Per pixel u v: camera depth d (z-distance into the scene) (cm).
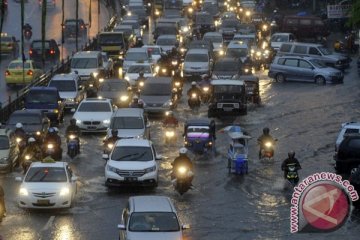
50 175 6525
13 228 5866
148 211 5191
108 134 8694
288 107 11106
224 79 11638
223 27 19412
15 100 10256
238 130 7862
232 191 7006
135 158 7169
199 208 6469
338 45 16625
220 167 7906
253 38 16612
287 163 7125
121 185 7056
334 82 13125
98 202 6650
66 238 5625
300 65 13288
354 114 10512
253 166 7906
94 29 19912
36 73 12494
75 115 9725
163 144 8956
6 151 7725
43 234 5716
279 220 6116
